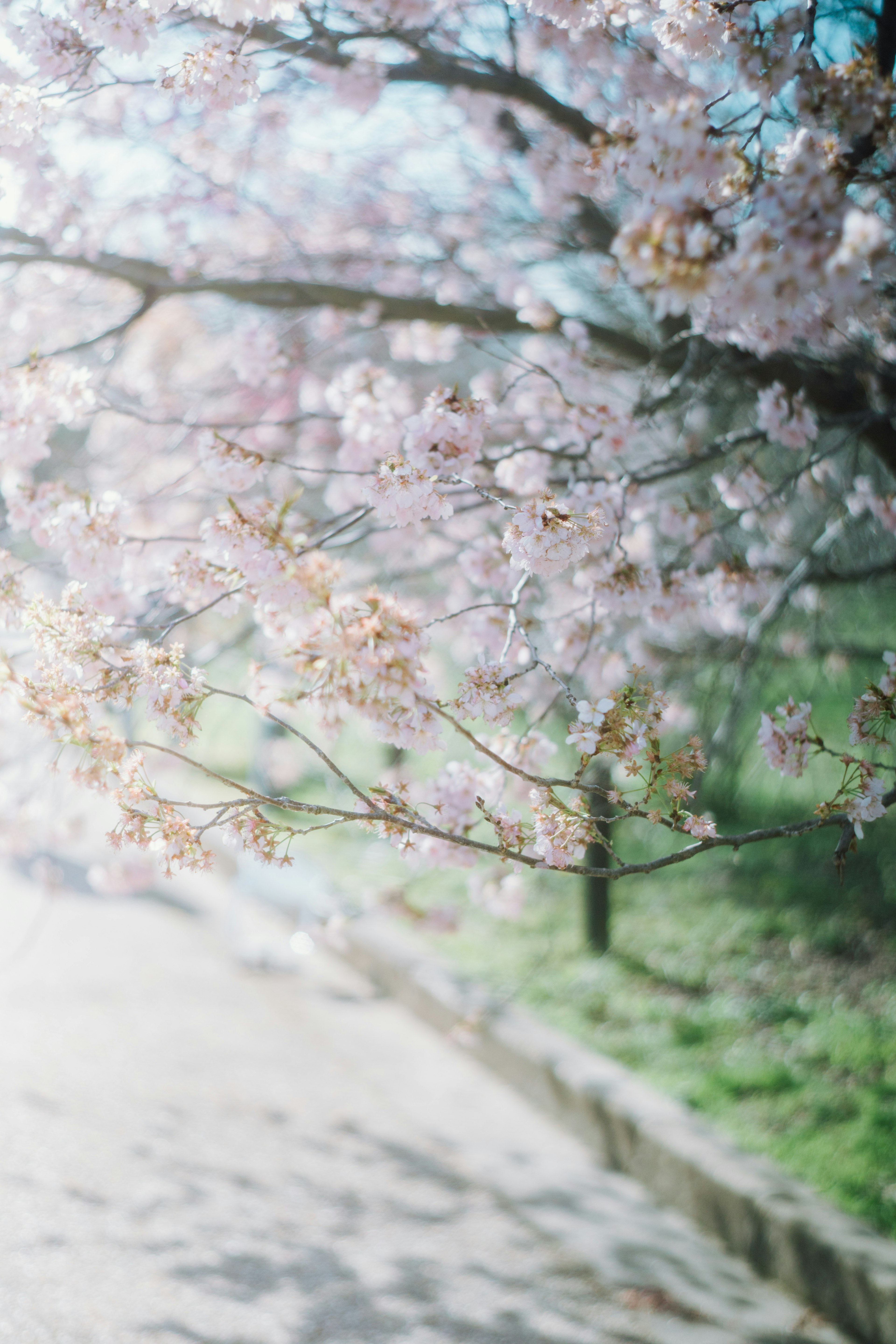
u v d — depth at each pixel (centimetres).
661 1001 539
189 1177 365
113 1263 310
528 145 423
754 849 792
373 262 461
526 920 668
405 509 223
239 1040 491
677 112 159
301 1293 304
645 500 339
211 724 1000
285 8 244
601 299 474
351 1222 346
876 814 227
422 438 246
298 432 442
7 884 706
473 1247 336
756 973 583
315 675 201
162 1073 446
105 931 633
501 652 291
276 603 214
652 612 321
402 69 367
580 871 218
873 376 346
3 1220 324
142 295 365
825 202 153
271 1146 394
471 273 469
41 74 279
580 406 322
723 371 370
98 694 220
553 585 388
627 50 349
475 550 316
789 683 579
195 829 209
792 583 367
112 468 488
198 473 422
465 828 280
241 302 382
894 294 309
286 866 210
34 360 286
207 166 429
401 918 590
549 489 322
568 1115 425
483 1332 291
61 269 397
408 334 453
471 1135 417
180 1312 290
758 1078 440
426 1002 536
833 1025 500
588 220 441
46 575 318
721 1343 292
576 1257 333
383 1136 411
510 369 412
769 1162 362
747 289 151
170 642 336
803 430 328
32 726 230
